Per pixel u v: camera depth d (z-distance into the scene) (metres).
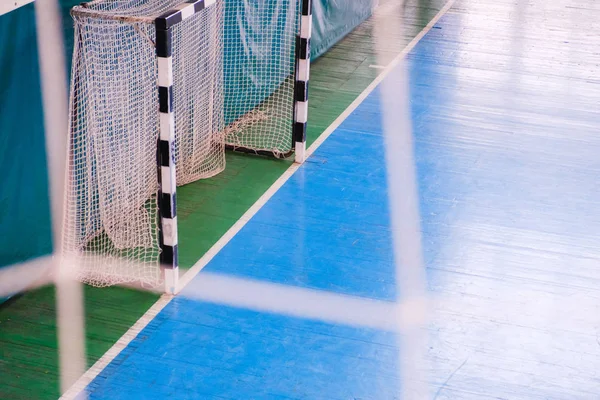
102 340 4.85
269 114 8.20
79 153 5.55
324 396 4.45
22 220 5.22
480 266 5.75
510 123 8.21
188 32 6.44
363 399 4.43
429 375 4.63
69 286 5.39
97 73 5.41
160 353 4.75
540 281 5.58
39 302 5.21
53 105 5.36
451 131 7.99
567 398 4.47
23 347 4.76
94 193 5.80
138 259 5.73
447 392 4.50
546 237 6.14
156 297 5.29
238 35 7.58
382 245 5.99
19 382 4.47
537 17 12.01
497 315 5.20
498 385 4.56
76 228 5.71
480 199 6.71
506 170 7.23
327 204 6.56
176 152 6.60
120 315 5.10
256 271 5.62
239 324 5.05
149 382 4.51
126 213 6.00
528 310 5.25
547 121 8.28
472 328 5.06
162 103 4.84
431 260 5.81
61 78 5.39
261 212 6.41
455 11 12.20
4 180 5.02
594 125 8.21
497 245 6.02
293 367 4.67
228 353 4.77
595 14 12.24
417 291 5.44
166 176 5.00
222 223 6.23
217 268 5.64
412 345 4.89
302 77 6.91
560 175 7.15
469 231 6.21
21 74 5.02
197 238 6.01
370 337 4.95
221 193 6.68
